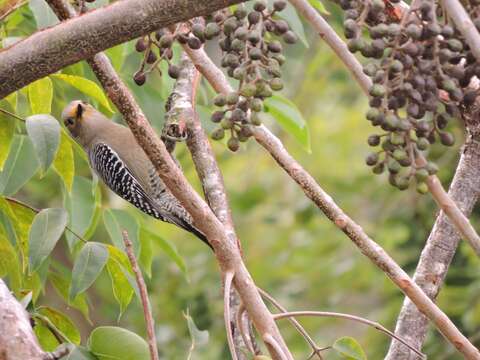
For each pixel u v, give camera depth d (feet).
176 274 59.57
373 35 18.84
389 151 19.39
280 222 65.77
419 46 18.76
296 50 57.06
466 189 26.68
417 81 18.89
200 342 24.13
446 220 27.09
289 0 22.07
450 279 54.13
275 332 22.13
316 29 21.70
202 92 33.68
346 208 63.26
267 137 25.84
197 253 63.31
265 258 64.23
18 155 29.30
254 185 67.62
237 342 27.45
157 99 34.01
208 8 19.36
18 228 28.68
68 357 23.30
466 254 51.78
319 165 66.64
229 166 67.51
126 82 33.76
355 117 68.64
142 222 33.24
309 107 66.13
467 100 19.84
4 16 25.67
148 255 33.37
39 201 55.67
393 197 61.16
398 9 22.54
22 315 20.34
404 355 26.86
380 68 18.88
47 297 59.06
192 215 22.22
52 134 23.72
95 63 20.81
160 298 59.16
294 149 67.15
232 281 22.38
